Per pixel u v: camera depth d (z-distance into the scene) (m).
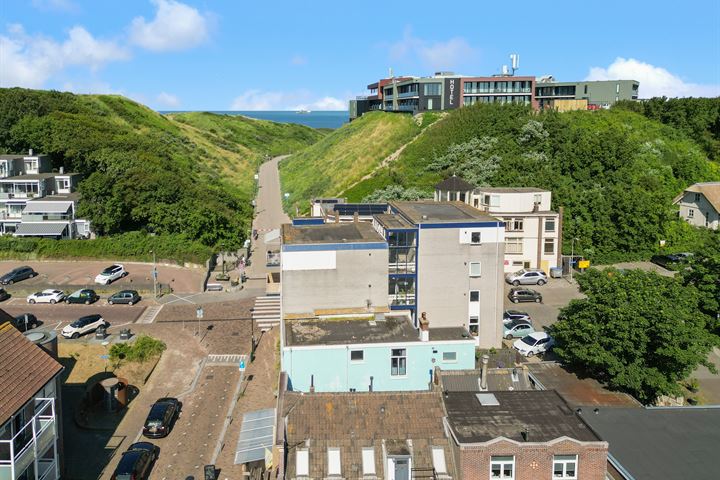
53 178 93.25
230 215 94.25
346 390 38.25
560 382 38.94
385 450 27.44
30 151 99.62
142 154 109.94
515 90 132.75
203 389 48.12
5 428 29.28
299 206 107.38
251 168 152.12
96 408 45.19
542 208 75.31
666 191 100.19
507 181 93.75
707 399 47.53
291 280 45.00
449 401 30.86
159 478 36.66
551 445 26.77
